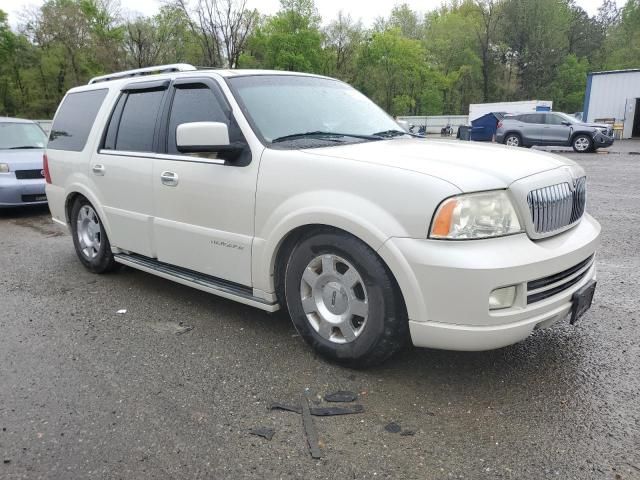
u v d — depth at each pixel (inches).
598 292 181.5
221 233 144.6
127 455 98.0
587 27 3036.4
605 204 358.3
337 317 126.1
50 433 104.9
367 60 2133.4
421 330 110.0
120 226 181.9
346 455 97.2
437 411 110.8
